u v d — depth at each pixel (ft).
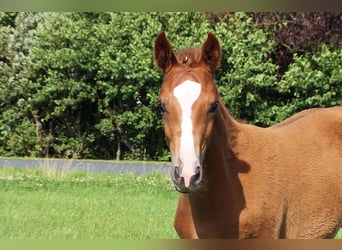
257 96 52.21
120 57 53.26
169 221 26.99
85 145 58.18
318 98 51.29
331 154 16.94
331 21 50.55
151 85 54.44
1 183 35.42
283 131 16.62
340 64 50.70
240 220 13.96
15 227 25.08
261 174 14.57
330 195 16.30
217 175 13.82
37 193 32.63
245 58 51.19
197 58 13.87
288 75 51.13
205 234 14.21
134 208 29.68
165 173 41.45
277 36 51.57
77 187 35.27
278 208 14.65
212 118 13.06
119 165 49.47
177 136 12.62
